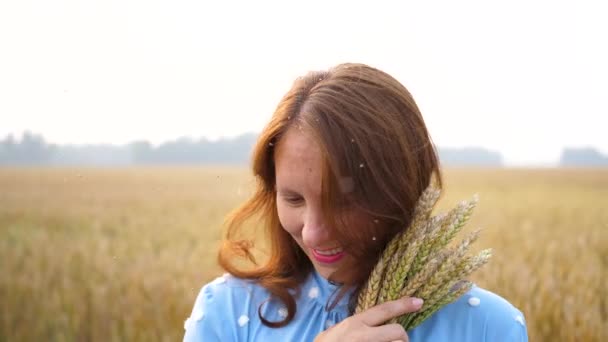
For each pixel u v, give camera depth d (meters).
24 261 8.48
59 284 7.11
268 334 1.35
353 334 1.13
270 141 1.18
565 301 4.84
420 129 1.22
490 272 5.53
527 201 15.30
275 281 1.37
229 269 1.44
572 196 17.41
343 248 1.20
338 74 1.19
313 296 1.37
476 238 1.20
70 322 5.82
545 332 4.51
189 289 5.99
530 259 6.83
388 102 1.18
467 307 1.30
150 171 36.97
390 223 1.18
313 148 1.10
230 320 1.39
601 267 6.15
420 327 1.29
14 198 18.27
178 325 5.20
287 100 1.17
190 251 8.70
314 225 1.14
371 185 1.12
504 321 1.29
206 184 23.97
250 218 1.44
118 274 7.29
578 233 8.75
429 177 1.26
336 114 1.11
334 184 1.09
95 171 36.78
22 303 6.44
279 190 1.17
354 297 1.29
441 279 1.17
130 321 5.35
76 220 13.29
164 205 15.89
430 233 1.17
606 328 4.47
